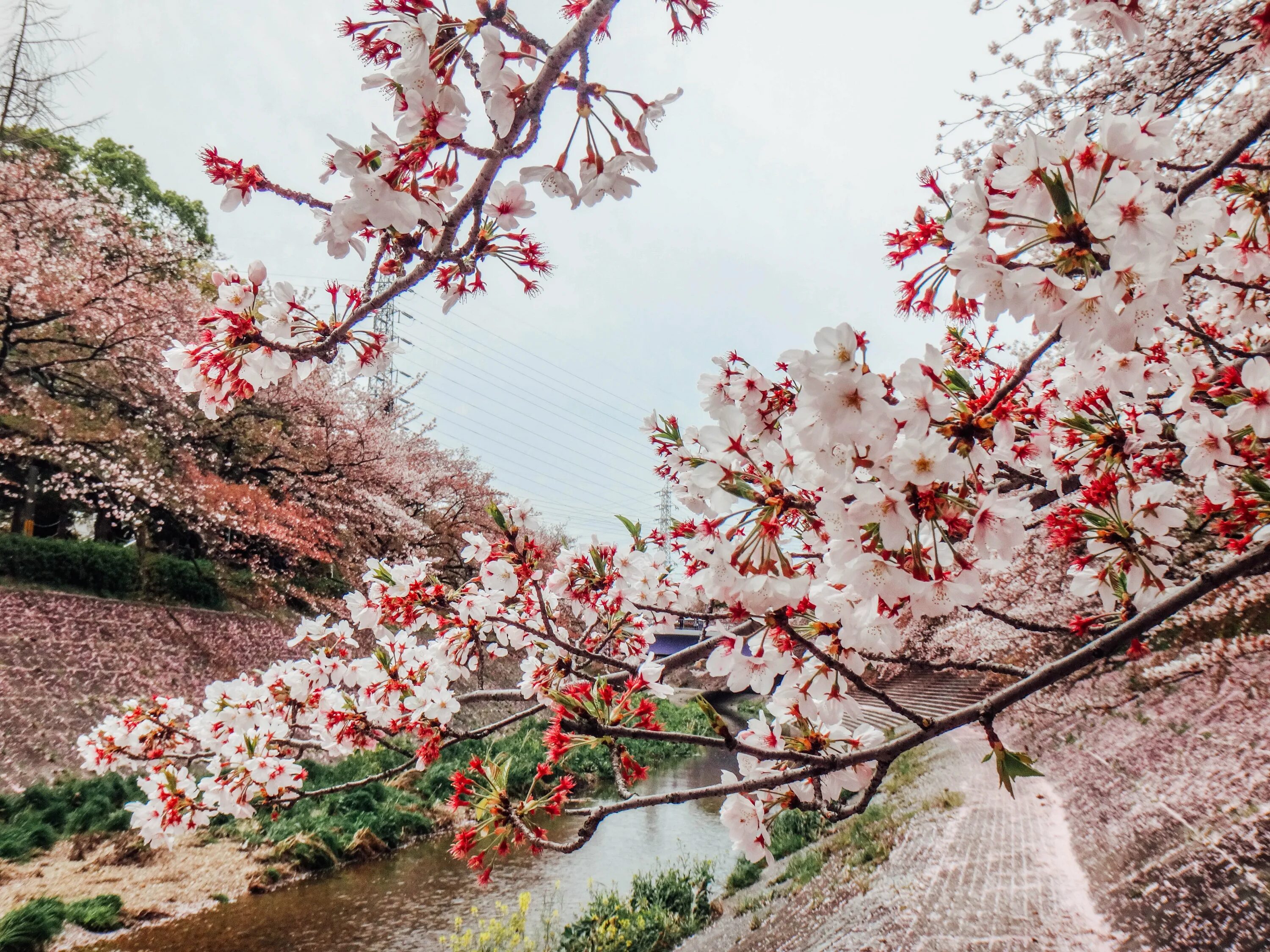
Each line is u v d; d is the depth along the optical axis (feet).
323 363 6.65
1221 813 24.22
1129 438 7.52
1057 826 32.01
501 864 41.88
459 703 12.30
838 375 4.50
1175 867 22.81
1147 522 7.26
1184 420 7.91
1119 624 7.61
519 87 4.85
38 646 42.32
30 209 46.29
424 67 4.64
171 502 51.80
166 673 46.96
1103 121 4.10
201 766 24.18
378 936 31.12
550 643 12.24
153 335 49.16
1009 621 7.97
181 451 55.36
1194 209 4.31
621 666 10.38
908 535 4.57
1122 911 22.07
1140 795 29.89
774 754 6.14
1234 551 8.55
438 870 39.75
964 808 38.17
